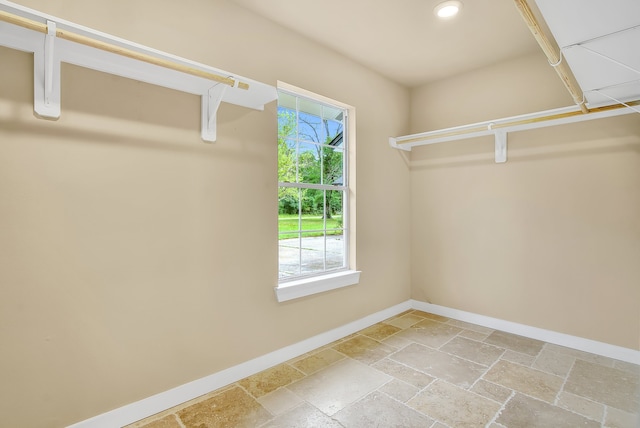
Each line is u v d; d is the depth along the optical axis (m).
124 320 1.75
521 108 2.96
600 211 2.58
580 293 2.68
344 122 3.13
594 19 1.35
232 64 2.17
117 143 1.73
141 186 1.81
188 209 1.99
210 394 2.04
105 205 1.69
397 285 3.58
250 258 2.29
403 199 3.65
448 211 3.46
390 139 3.46
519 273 2.99
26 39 1.38
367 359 2.51
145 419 1.80
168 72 1.73
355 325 3.07
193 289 2.01
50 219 1.54
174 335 1.93
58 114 1.55
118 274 1.73
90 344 1.65
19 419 1.47
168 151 1.91
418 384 2.14
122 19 1.74
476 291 3.27
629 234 2.47
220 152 2.13
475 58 3.00
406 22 2.41
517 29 2.51
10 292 1.45
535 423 1.74
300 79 2.59
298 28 2.50
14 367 1.46
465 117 3.32
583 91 2.08
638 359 2.43
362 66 3.13
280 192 2.65
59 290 1.56
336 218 3.09
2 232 1.43
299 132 2.77
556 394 2.02
